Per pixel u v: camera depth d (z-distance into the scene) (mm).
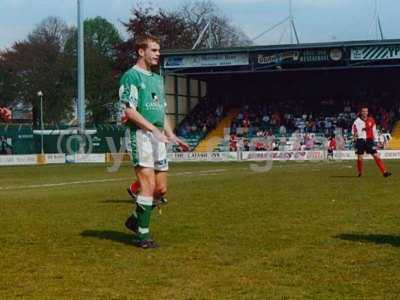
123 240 9961
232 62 54625
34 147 56281
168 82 58719
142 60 9602
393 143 55281
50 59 104000
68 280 7324
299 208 14148
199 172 32938
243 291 6789
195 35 87625
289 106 61906
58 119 100375
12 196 18422
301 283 7109
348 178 25094
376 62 54281
